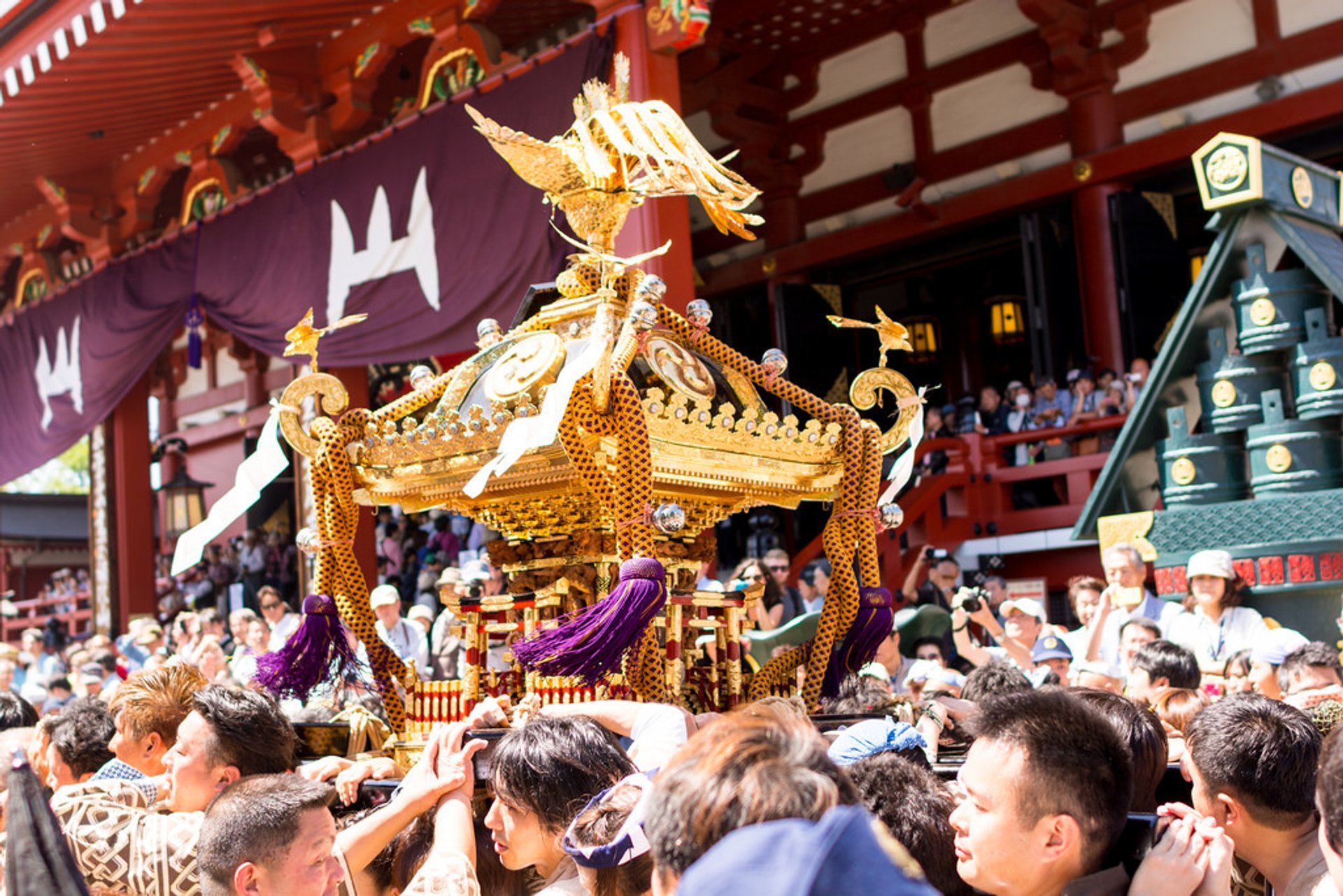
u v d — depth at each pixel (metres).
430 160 9.73
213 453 21.89
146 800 2.87
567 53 8.67
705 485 3.07
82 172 13.58
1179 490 6.65
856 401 3.45
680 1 8.03
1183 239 14.73
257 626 8.60
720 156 15.95
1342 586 5.98
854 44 15.39
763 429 3.15
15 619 22.14
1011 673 3.92
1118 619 5.93
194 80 11.41
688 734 2.64
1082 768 1.96
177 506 14.85
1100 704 2.71
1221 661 5.66
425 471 3.13
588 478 2.85
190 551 3.18
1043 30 13.45
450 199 9.54
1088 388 12.41
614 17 8.32
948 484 12.23
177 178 14.86
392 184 10.02
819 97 15.84
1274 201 6.43
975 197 14.35
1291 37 12.24
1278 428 6.31
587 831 2.16
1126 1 13.31
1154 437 7.00
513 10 11.30
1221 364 6.66
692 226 16.77
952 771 2.96
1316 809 2.30
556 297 3.86
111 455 14.75
